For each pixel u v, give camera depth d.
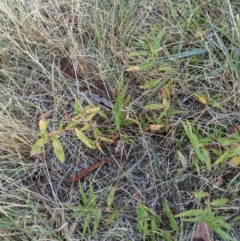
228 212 0.50
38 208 0.53
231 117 0.54
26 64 0.60
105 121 0.56
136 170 0.54
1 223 0.50
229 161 0.51
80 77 0.60
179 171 0.51
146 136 0.55
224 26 0.58
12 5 0.61
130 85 0.58
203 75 0.56
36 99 0.59
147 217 0.50
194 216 0.50
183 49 0.60
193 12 0.59
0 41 0.60
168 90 0.55
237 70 0.55
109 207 0.51
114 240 0.51
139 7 0.61
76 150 0.56
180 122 0.54
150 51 0.56
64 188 0.54
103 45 0.59
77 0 0.59
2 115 0.54
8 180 0.53
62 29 0.62
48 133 0.54
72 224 0.52
